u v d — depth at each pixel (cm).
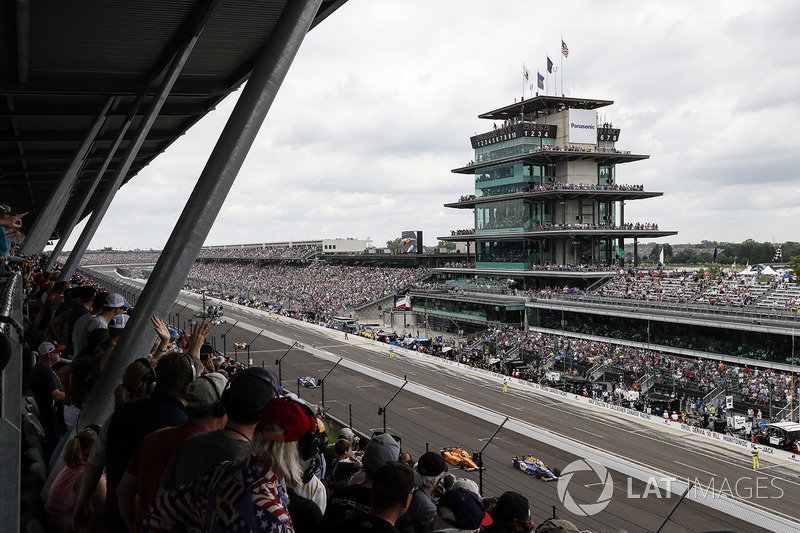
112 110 1878
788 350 5134
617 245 10031
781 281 6347
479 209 10038
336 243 17588
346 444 995
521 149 9125
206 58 1502
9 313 532
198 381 369
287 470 283
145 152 2689
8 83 1545
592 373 5819
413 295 10025
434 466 675
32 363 952
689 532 2203
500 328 7956
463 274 10431
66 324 937
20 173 2608
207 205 682
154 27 1273
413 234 12306
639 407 4681
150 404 417
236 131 677
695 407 4612
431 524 557
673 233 8812
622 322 6725
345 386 4956
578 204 9044
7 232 1049
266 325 8688
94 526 470
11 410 297
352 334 8200
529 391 5084
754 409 4438
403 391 4775
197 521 291
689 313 5891
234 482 278
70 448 507
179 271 671
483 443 3428
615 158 9112
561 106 9406
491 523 540
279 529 270
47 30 1260
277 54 675
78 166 1998
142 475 366
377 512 339
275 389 342
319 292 11631
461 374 5784
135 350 657
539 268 8731
